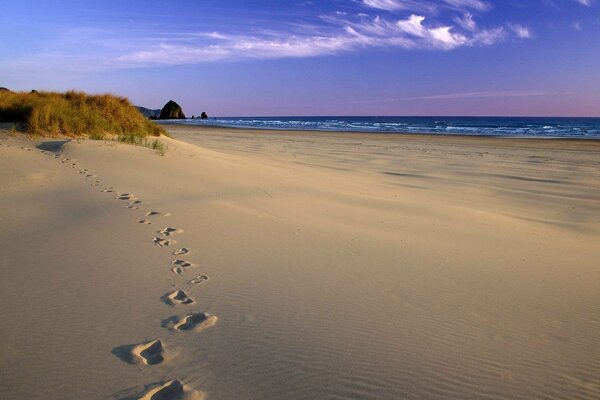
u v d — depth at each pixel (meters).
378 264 4.70
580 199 10.50
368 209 7.71
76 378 2.41
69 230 5.09
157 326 3.04
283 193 8.44
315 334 3.05
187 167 10.21
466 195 10.50
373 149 23.20
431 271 4.59
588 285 4.52
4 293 3.40
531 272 4.83
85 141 11.33
